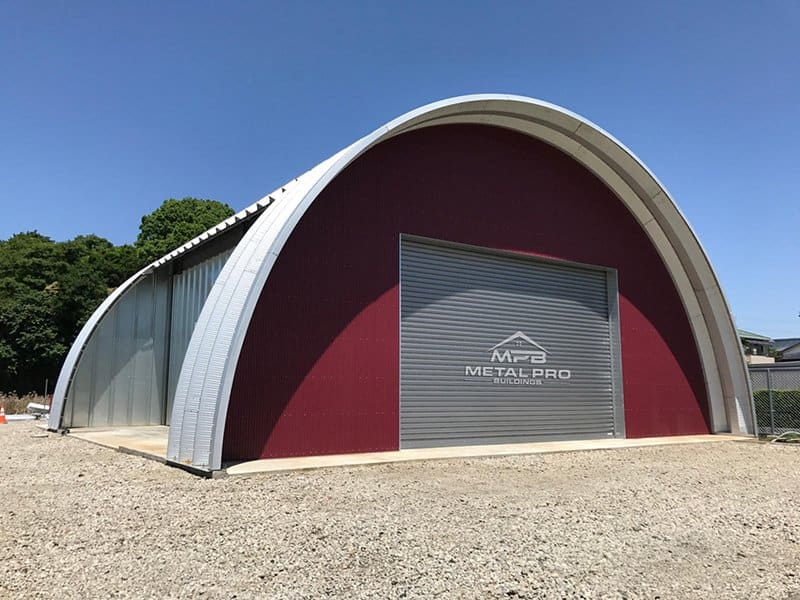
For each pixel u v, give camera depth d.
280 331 10.09
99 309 15.89
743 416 15.95
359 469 9.12
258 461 9.41
